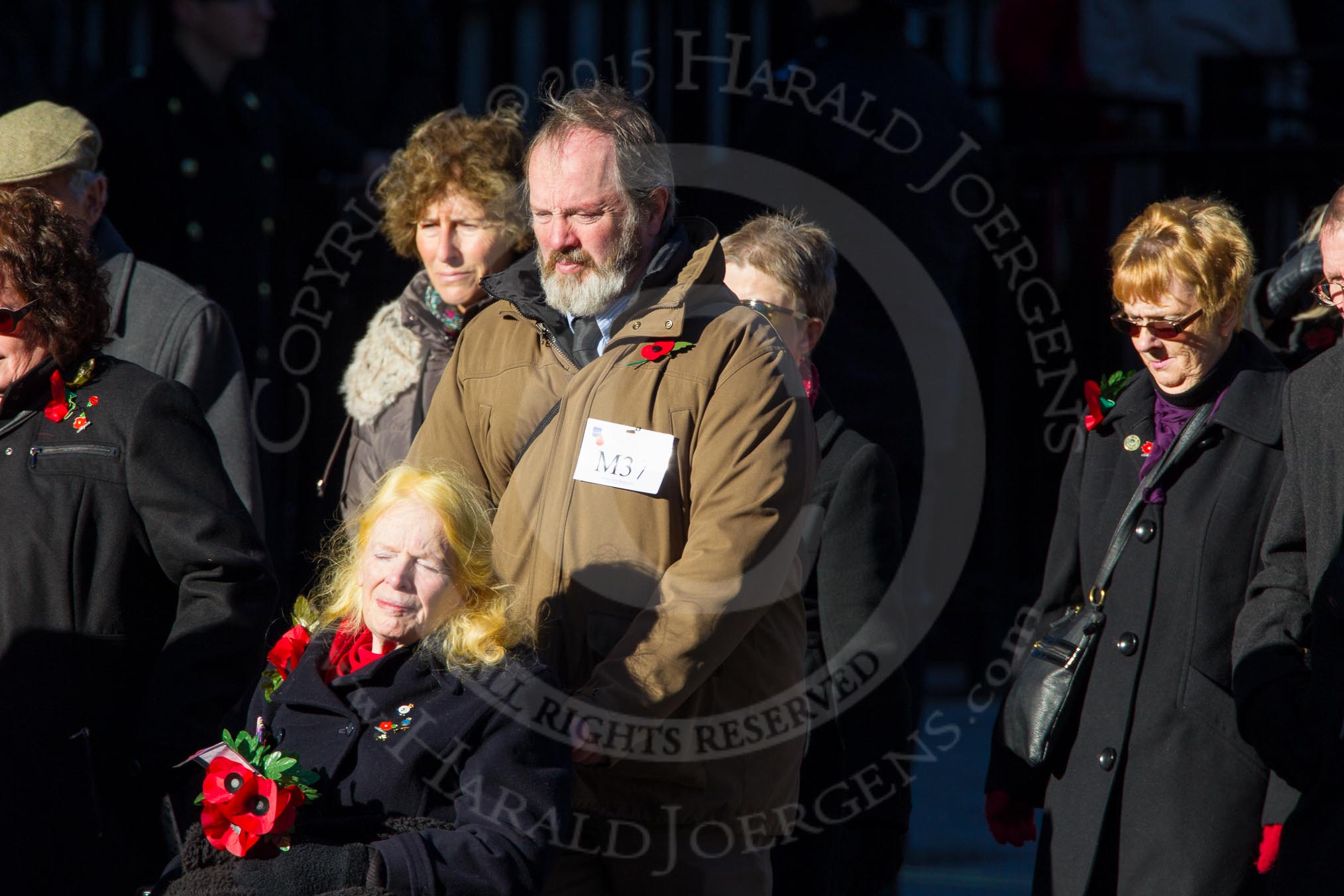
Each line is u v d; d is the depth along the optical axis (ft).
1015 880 59.47
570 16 88.22
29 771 34.83
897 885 54.49
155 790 35.83
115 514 35.88
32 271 35.63
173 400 36.76
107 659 35.70
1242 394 37.45
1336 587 32.76
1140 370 40.47
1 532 35.58
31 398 36.47
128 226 64.28
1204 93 81.82
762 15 89.56
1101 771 37.27
